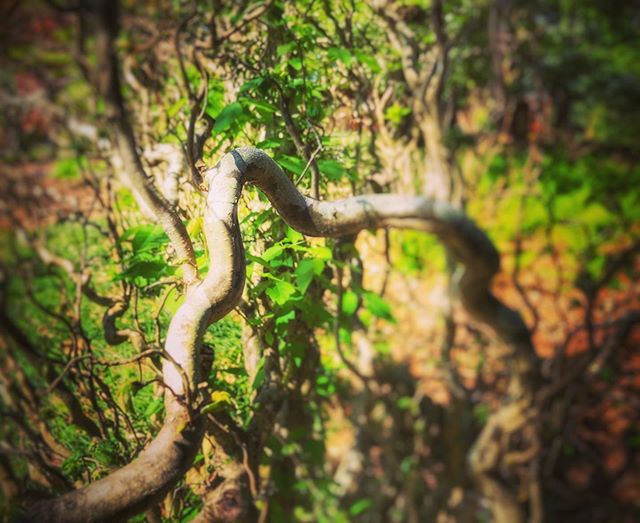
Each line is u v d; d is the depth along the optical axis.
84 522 0.88
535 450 2.38
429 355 3.33
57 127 4.50
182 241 1.24
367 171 2.57
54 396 2.21
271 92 1.95
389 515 3.17
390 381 3.18
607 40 5.46
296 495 2.54
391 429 3.16
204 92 1.60
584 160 5.03
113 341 1.99
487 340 3.25
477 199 4.45
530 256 4.20
